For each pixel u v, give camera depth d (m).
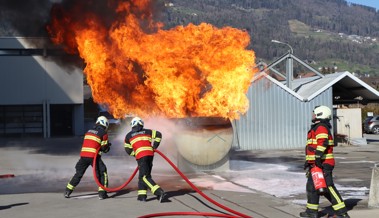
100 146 10.64
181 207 9.61
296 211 9.36
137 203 10.00
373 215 8.84
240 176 14.48
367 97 29.34
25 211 9.31
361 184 12.94
